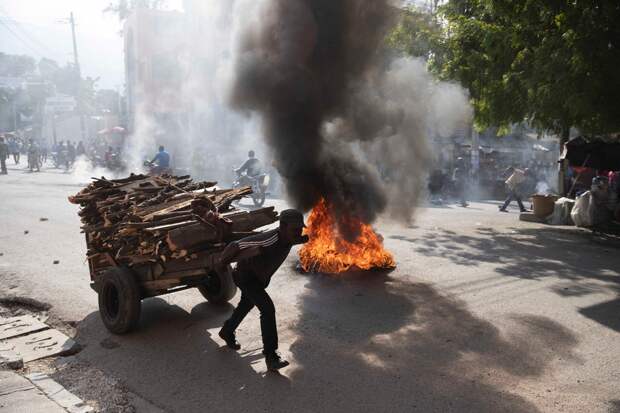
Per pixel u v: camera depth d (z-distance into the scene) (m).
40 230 10.08
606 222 11.16
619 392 3.77
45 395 3.76
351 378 4.03
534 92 10.53
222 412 3.55
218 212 5.17
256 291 4.24
